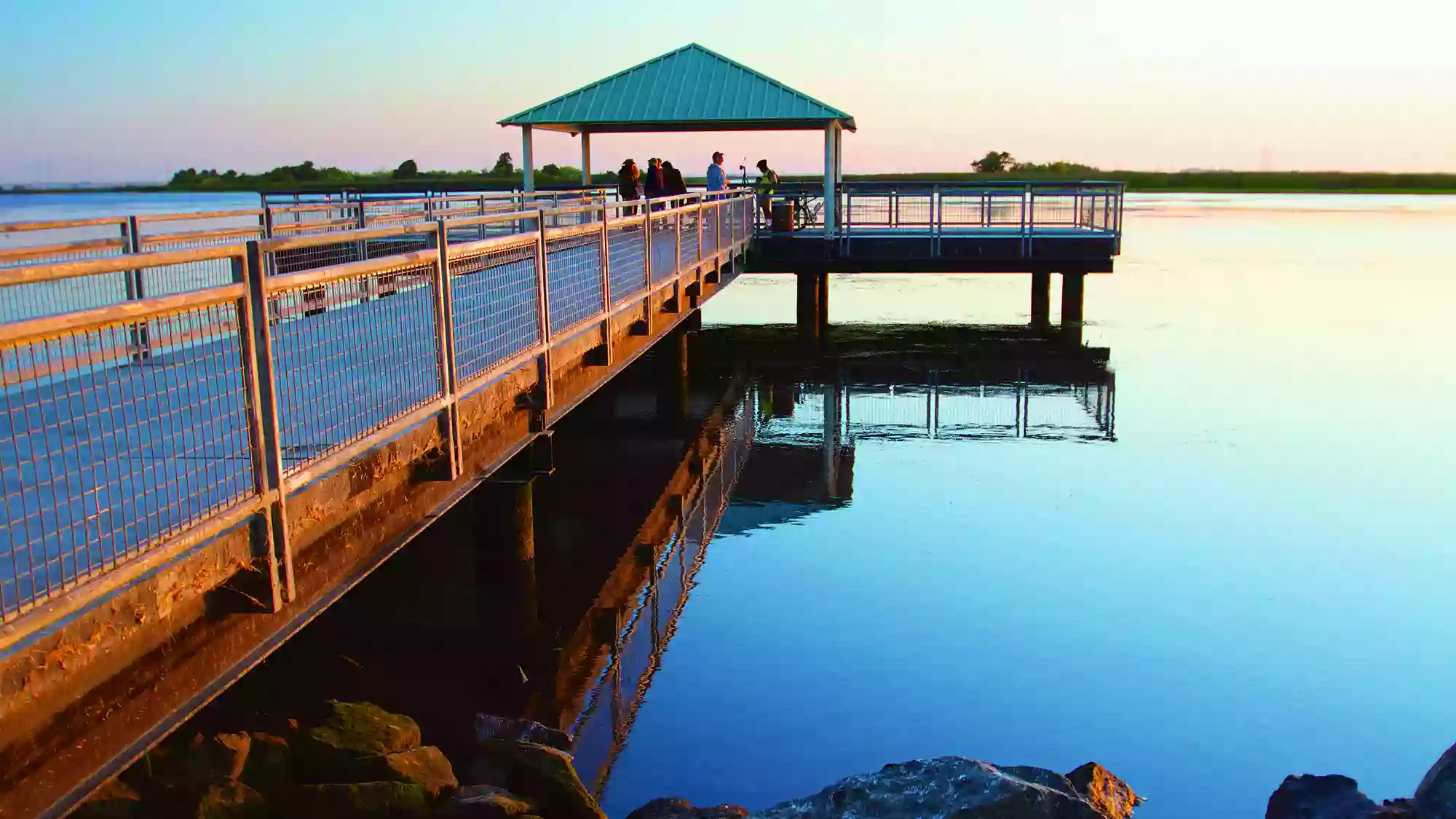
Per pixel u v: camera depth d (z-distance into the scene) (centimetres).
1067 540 1155
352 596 887
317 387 589
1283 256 4966
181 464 534
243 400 440
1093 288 3694
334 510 524
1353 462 1483
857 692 784
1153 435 1658
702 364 2255
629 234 1144
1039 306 2706
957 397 1944
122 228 880
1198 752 708
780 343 2503
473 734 684
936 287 3978
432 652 807
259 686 672
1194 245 5641
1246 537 1165
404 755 598
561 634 873
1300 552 1112
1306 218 9131
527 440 820
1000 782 564
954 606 962
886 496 1333
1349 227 7525
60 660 354
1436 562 1078
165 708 407
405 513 618
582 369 970
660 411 1805
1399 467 1453
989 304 3338
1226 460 1501
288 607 484
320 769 585
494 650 825
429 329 639
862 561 1085
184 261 391
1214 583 1022
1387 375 2123
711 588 999
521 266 779
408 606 877
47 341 337
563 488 1338
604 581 1004
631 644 862
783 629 901
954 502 1307
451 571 949
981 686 798
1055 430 1700
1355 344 2477
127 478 515
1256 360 2297
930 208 2309
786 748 704
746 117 2238
